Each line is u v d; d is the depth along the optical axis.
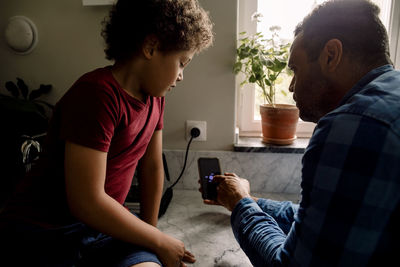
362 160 0.47
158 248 0.71
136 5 0.65
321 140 0.51
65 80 1.33
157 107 0.86
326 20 0.57
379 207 0.46
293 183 1.31
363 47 0.55
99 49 1.28
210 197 0.99
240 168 1.32
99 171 0.64
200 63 1.25
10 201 0.74
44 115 1.28
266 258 0.62
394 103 0.48
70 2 1.26
